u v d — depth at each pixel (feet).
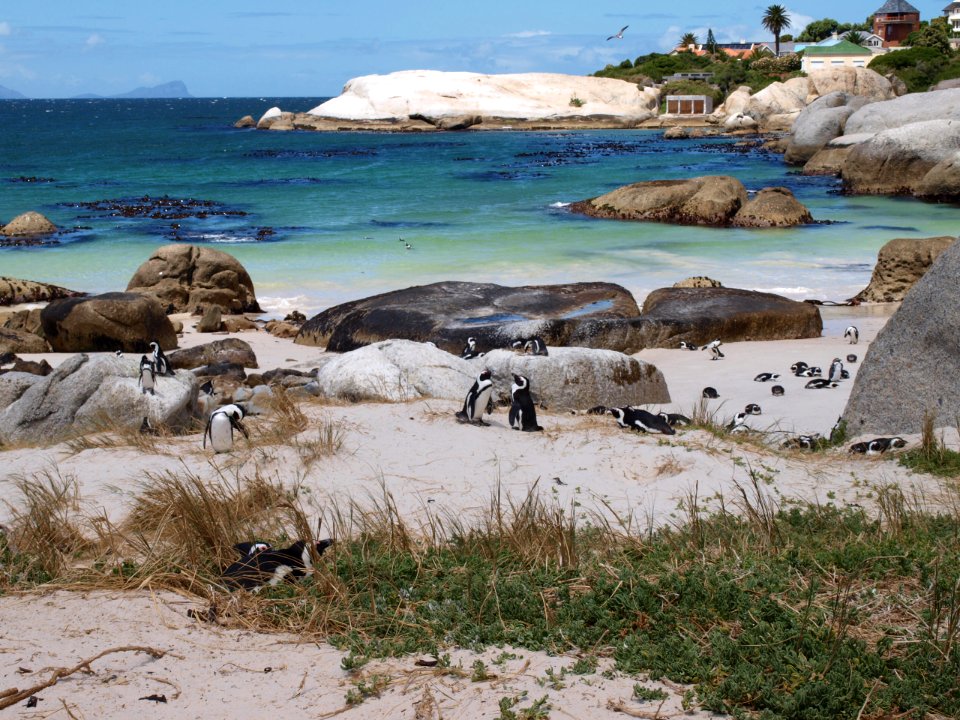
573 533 21.56
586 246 105.50
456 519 24.06
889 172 155.12
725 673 15.44
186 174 205.46
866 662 15.53
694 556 20.76
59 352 65.46
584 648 16.61
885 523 23.44
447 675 15.71
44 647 16.81
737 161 224.33
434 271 91.56
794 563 20.21
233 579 19.33
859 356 56.95
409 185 176.35
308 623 17.61
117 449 30.50
